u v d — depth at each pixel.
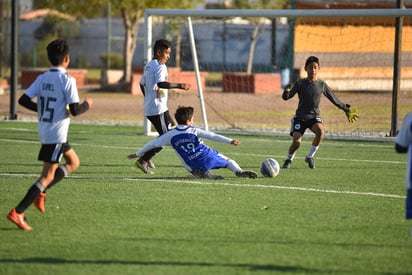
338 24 82.00
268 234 20.14
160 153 38.31
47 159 20.55
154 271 16.66
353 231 20.62
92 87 95.12
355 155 38.59
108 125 53.50
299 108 33.31
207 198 25.34
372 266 17.16
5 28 105.81
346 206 24.25
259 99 74.94
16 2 54.78
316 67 32.84
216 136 28.58
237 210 23.33
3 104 70.12
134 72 102.81
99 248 18.61
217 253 18.14
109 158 36.19
